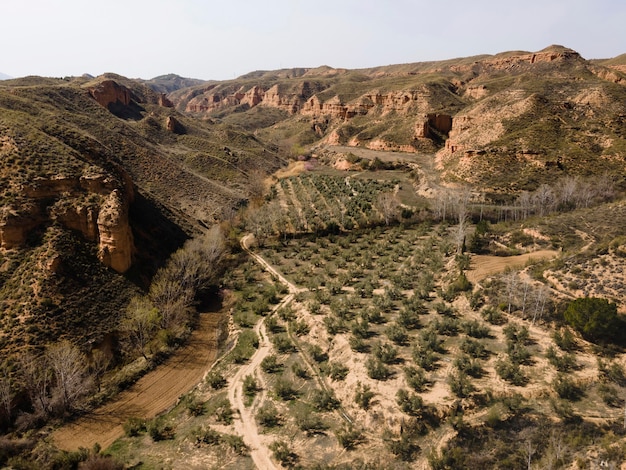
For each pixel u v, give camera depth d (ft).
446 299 136.15
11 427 100.83
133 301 141.69
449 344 112.47
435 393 93.86
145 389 119.34
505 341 110.52
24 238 137.69
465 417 86.38
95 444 94.99
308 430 94.22
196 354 137.80
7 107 213.87
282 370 119.03
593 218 176.86
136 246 169.89
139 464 89.51
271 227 244.42
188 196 281.95
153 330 142.61
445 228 213.05
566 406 82.02
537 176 245.24
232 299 173.17
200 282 176.24
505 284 132.98
